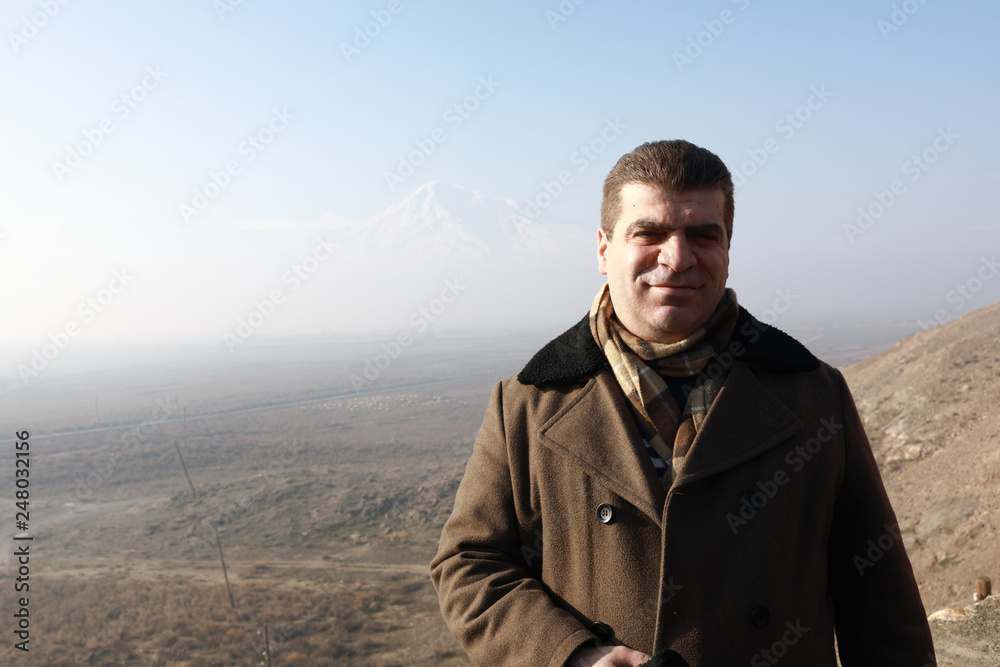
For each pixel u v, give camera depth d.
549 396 1.52
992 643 4.33
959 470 21.58
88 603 44.44
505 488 1.51
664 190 1.30
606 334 1.47
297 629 38.12
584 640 1.19
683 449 1.32
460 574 1.42
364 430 131.25
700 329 1.38
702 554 1.26
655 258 1.33
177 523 67.56
